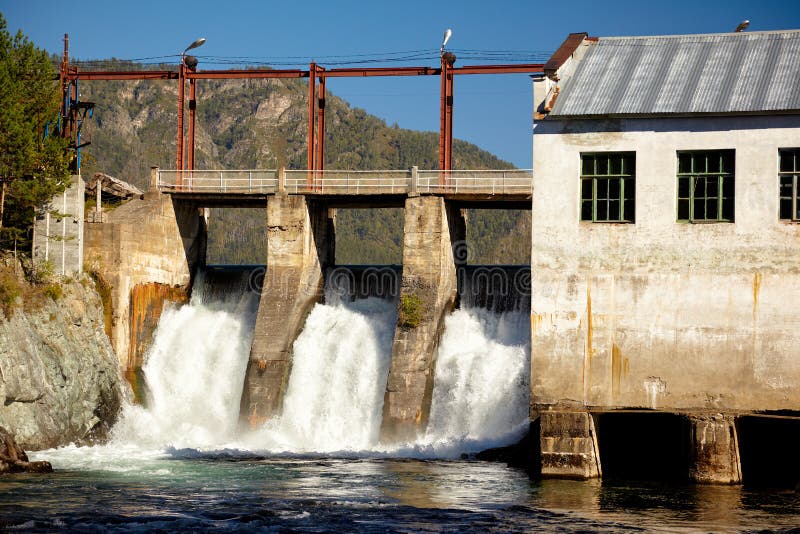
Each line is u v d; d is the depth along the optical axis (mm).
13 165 68625
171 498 46406
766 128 52375
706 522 41719
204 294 81688
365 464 58656
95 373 69375
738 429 50969
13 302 64562
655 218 53562
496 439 65750
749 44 58500
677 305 52969
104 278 73562
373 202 78000
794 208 52094
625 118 54281
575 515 42969
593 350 53938
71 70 81812
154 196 78125
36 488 48812
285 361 73500
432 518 42281
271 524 41000
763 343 51750
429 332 70625
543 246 54906
